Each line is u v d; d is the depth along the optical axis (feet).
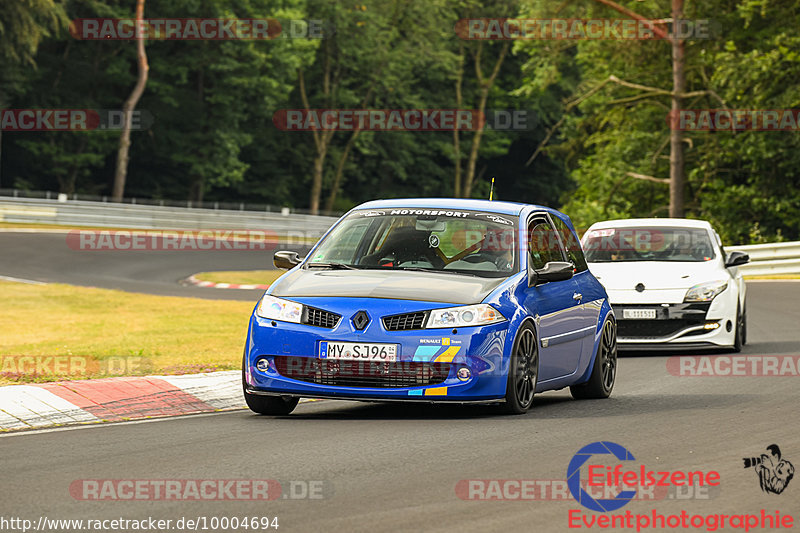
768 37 433.48
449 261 109.81
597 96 499.92
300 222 606.96
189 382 120.06
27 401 104.27
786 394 122.31
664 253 180.34
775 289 294.46
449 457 82.89
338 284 104.12
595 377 122.42
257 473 76.79
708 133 430.20
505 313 102.68
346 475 76.18
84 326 218.38
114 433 94.12
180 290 316.81
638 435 93.40
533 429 96.43
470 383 99.76
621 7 422.82
